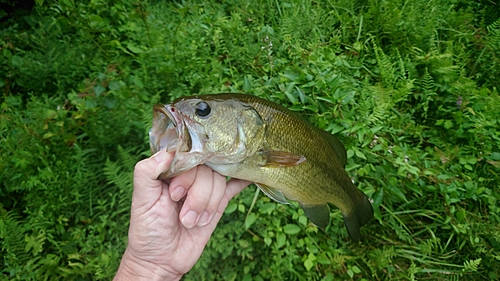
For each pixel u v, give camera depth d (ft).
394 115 2.19
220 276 1.77
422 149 2.28
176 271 1.09
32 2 2.75
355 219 1.51
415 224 2.08
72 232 1.82
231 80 2.17
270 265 1.82
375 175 1.95
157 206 1.01
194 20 2.42
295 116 1.22
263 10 2.62
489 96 2.28
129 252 1.06
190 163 0.96
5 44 2.28
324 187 1.31
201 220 0.99
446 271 1.94
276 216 1.84
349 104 2.06
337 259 1.88
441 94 2.41
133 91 1.99
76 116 1.94
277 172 1.16
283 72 2.17
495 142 2.12
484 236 1.98
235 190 1.23
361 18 2.55
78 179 1.87
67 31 2.37
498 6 2.91
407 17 2.54
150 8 2.46
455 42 2.68
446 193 1.96
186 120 0.98
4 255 1.79
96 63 2.17
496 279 1.94
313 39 2.35
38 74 2.19
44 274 1.75
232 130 1.04
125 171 1.90
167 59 2.12
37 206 1.84
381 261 1.87
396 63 2.35
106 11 2.42
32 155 1.88
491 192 2.02
